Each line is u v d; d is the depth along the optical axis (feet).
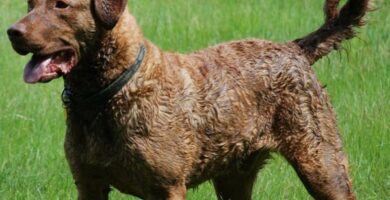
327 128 32.07
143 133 28.66
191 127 29.60
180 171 29.25
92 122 28.68
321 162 31.76
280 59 31.73
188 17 57.52
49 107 43.73
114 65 28.37
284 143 31.65
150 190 29.25
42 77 27.53
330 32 32.94
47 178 36.42
